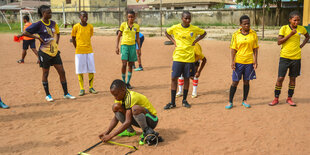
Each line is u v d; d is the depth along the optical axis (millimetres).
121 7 45469
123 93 3996
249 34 5555
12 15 41656
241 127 4812
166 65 11102
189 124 5004
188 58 5742
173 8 39656
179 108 5938
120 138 4492
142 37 10078
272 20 28297
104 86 7938
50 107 6082
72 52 15242
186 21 5590
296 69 5762
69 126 4996
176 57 5758
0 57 13258
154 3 40812
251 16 29000
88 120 5301
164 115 5508
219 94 6938
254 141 4262
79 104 6301
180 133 4617
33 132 4723
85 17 6770
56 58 6418
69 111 5832
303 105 5914
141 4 47531
